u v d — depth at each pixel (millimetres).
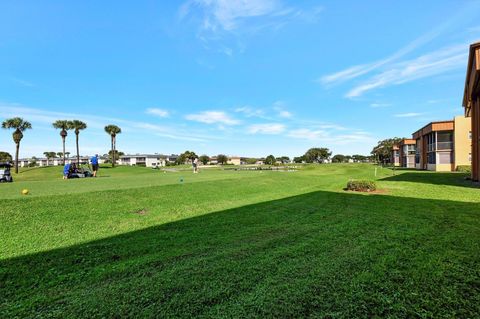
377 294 2975
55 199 6906
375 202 9133
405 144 52375
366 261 3896
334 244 4691
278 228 5770
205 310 2674
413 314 2604
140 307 2719
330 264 3797
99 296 2922
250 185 12789
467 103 19469
